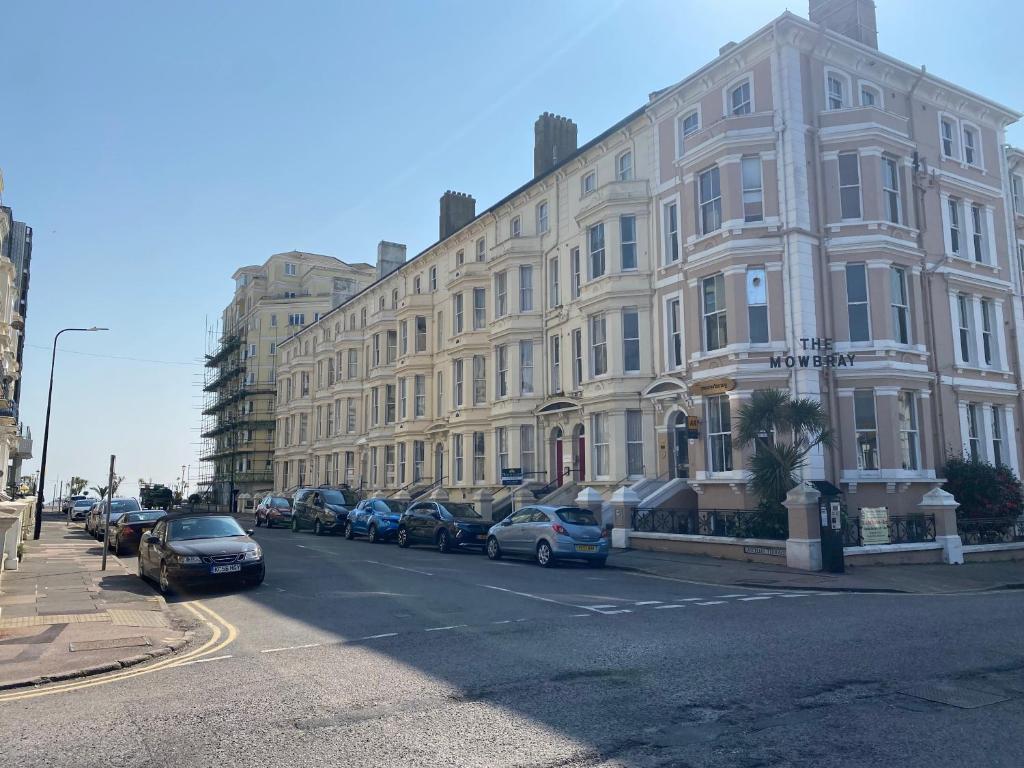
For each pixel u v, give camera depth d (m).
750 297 21.50
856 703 6.50
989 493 21.56
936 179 24.62
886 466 20.58
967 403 24.34
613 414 25.75
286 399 62.44
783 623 10.36
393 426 42.81
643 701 6.61
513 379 31.62
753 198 21.95
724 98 23.53
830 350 20.98
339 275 74.69
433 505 24.25
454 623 10.55
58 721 6.32
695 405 22.92
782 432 18.31
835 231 21.53
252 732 5.92
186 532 15.15
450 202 40.84
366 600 12.80
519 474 29.70
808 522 16.95
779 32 21.83
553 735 5.76
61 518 61.44
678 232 24.55
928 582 15.40
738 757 5.28
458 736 5.75
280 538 29.31
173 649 9.28
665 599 12.84
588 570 17.91
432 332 40.50
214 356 82.62
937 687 7.00
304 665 8.18
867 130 21.75
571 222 29.95
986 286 25.48
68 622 10.91
